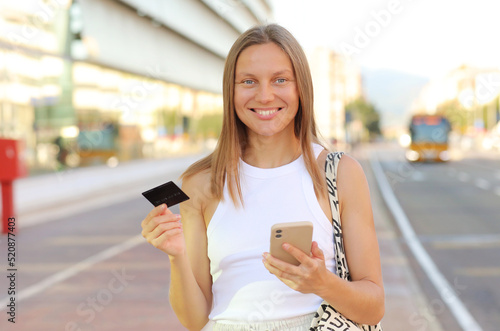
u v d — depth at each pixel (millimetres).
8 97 14656
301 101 1624
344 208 1606
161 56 23375
